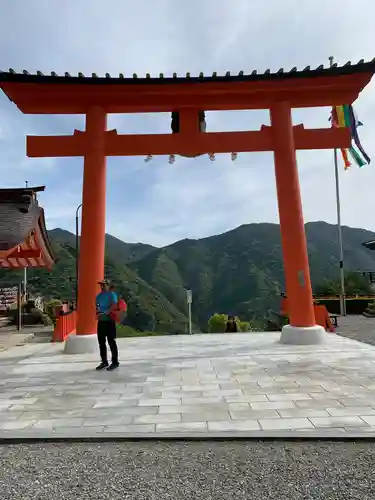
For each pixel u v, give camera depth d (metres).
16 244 11.53
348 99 11.94
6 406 5.67
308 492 3.12
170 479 3.38
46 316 24.27
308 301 11.44
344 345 10.80
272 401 5.59
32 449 4.16
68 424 4.82
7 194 13.58
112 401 5.82
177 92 11.43
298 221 11.53
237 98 11.77
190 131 11.70
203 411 5.21
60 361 9.51
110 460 3.81
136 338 13.66
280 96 11.80
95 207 11.27
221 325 19.69
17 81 10.92
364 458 3.73
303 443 4.15
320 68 11.16
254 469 3.54
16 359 10.01
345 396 5.76
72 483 3.36
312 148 11.91
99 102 11.60
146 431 4.50
